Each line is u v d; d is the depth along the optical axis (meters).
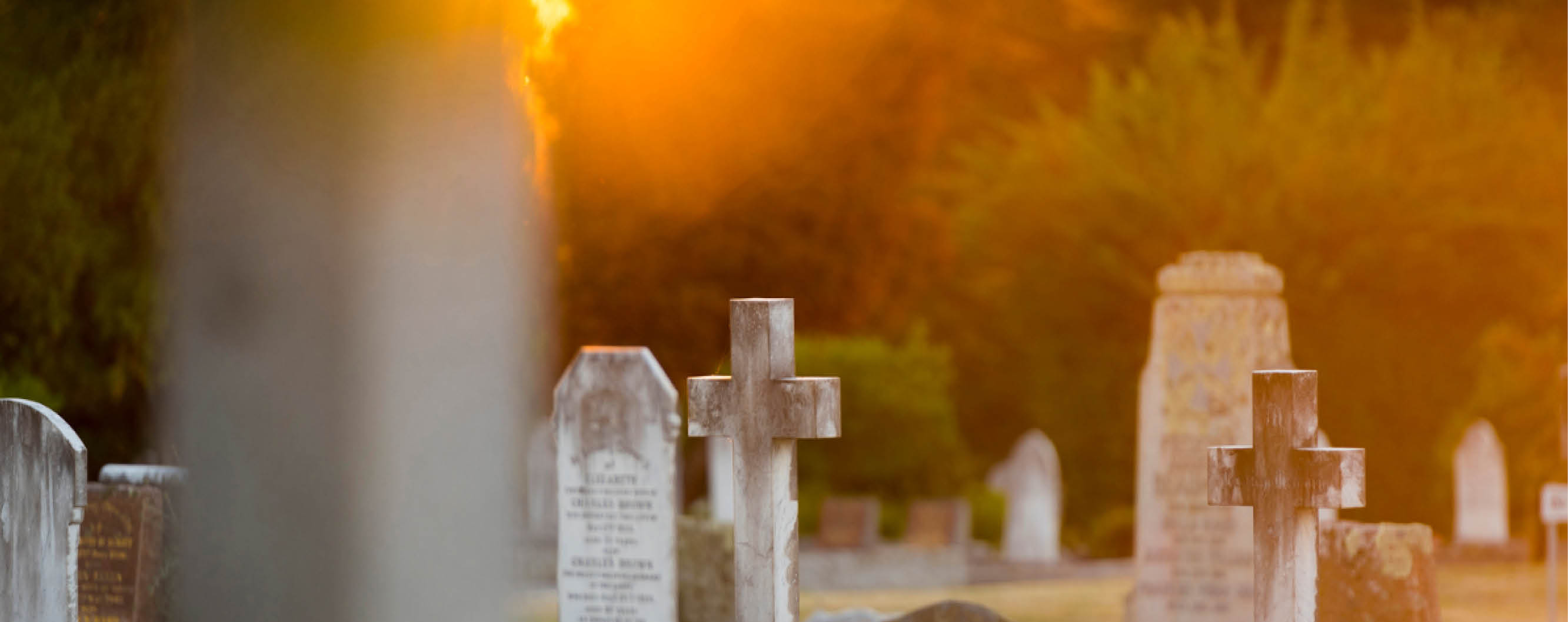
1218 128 45.66
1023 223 47.59
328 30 8.70
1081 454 45.47
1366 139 44.19
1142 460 19.73
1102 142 47.16
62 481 12.54
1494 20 50.31
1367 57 52.22
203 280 9.03
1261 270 19.41
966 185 51.31
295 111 8.80
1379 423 42.09
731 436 11.30
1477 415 37.97
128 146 18.59
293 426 8.98
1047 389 46.34
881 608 23.70
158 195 18.48
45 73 18.95
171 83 9.27
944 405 38.84
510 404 9.26
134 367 18.84
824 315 35.91
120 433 19.25
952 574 29.69
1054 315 46.44
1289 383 11.05
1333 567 16.06
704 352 34.66
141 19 18.53
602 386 16.11
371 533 9.02
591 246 33.31
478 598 9.16
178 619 9.24
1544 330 42.59
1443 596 24.41
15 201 19.08
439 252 8.97
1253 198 44.41
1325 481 10.87
